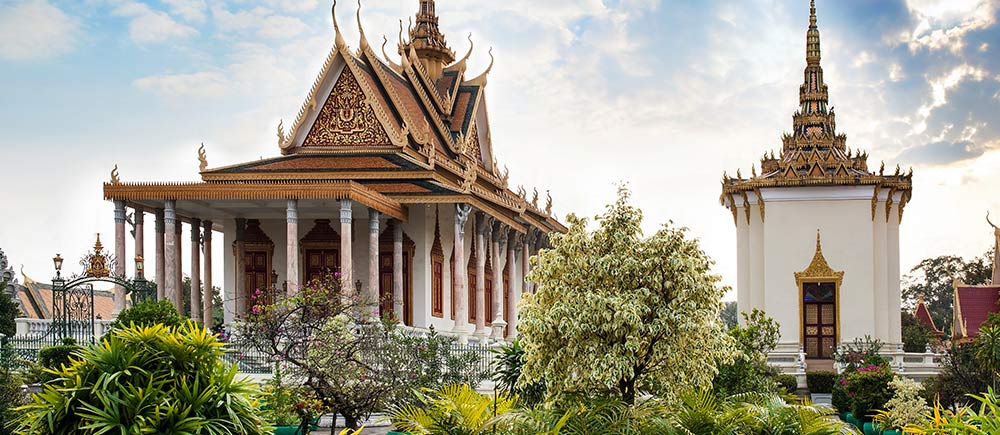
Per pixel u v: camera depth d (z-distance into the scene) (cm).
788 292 6275
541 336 2670
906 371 5525
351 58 5638
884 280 6303
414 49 6838
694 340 2664
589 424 2209
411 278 5497
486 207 5619
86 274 4147
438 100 6806
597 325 2627
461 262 5275
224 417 1998
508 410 2238
